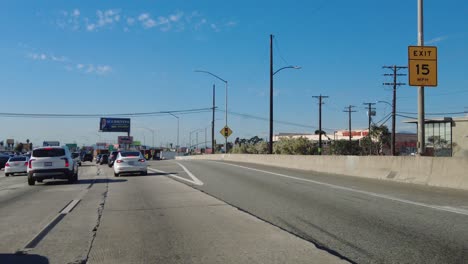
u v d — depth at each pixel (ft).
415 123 235.61
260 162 137.08
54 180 86.79
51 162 73.82
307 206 41.47
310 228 31.19
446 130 227.40
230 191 55.98
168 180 76.59
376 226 31.24
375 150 264.93
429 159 59.16
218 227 32.32
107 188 65.31
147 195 53.93
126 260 23.84
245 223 33.65
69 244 27.86
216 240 28.07
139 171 92.73
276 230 30.78
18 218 38.45
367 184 61.62
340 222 33.12
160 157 344.28
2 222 36.42
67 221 36.40
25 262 23.85
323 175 81.35
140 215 38.58
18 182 86.22
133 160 92.58
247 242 27.32
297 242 27.04
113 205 45.60
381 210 38.06
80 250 26.25
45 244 27.96
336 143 282.77
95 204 46.93
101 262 23.53
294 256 23.84
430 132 236.02
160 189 60.80
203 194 53.16
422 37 63.36
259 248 25.75
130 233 30.86
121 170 91.76
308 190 54.85
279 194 51.47
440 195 47.70
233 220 35.06
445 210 37.55
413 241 26.61
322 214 36.83
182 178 79.66
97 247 26.91
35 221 36.76
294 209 39.86
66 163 74.54
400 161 65.16
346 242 26.73
